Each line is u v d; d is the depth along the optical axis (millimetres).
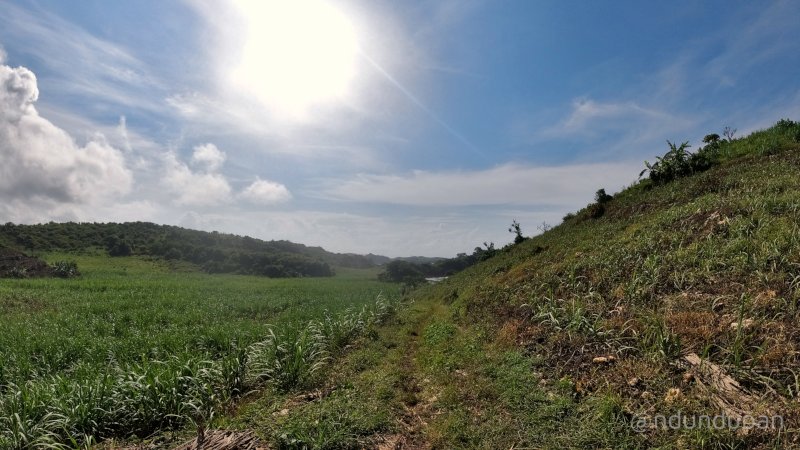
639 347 6574
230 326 15125
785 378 4949
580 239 16062
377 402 6898
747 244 8070
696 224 10461
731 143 19094
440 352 9891
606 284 9773
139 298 26266
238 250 106812
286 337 10117
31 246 85062
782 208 9125
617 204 19359
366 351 10820
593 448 4852
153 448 5625
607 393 5742
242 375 8367
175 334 13492
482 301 14055
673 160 18484
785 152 14891
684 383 5426
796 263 6777
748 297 6516
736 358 5312
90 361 10906
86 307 21172
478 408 6430
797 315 5777
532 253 18797
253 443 5355
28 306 22719
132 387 6875
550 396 6250
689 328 6355
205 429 6145
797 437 4156
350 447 5469
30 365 10344
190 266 89125
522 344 8609
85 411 6266
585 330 7758
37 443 5570
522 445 5238
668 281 8266
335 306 22094
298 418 6078
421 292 31750
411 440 5918
